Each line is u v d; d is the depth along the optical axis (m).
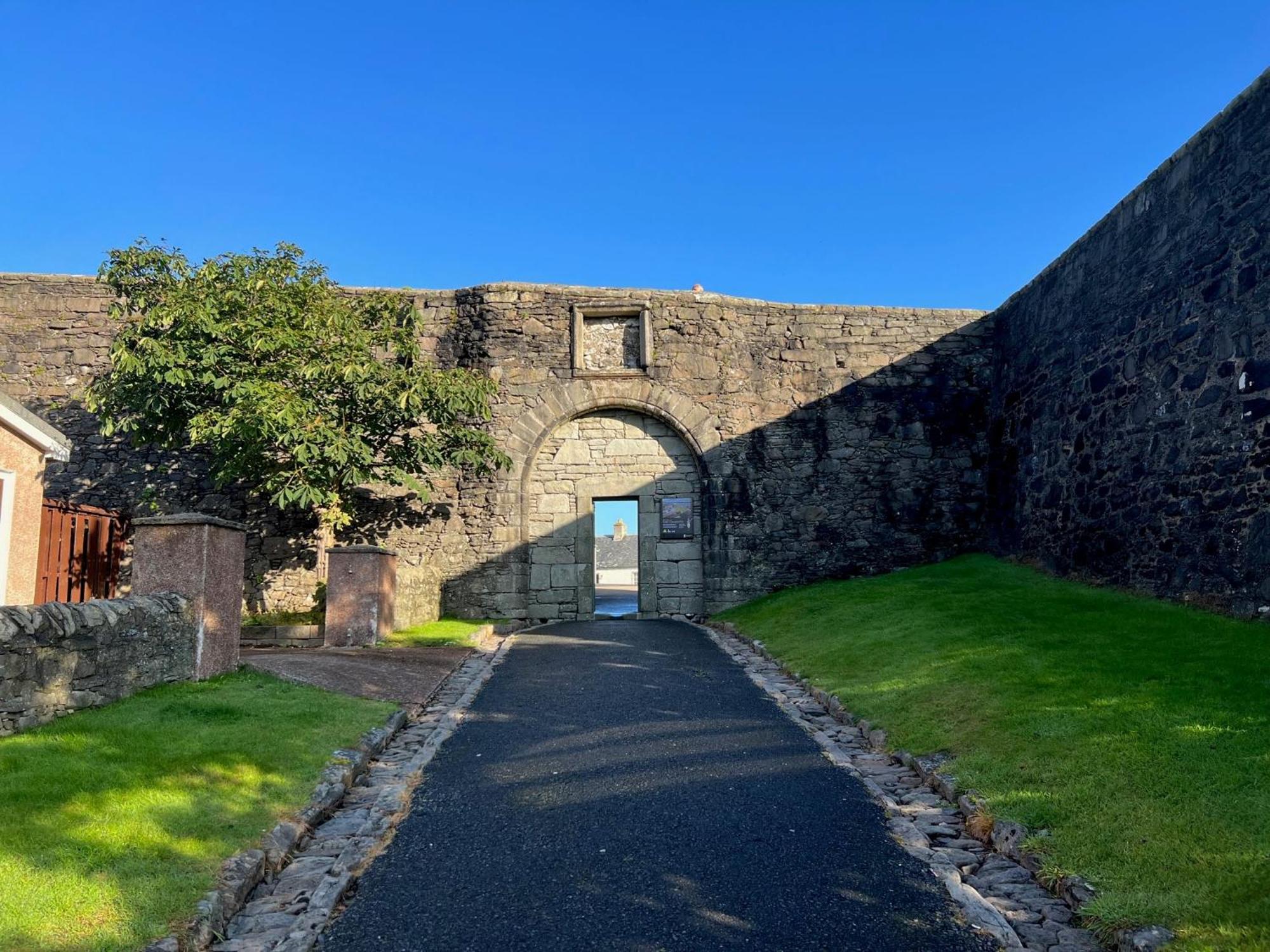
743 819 5.03
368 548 11.65
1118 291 11.17
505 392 15.52
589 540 15.58
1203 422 9.26
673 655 11.00
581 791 5.58
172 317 11.95
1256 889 3.47
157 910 3.45
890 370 15.98
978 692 6.69
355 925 3.79
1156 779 4.59
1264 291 8.35
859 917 3.83
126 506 14.77
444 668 9.80
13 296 15.13
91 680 6.23
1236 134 8.86
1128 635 7.86
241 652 10.34
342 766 5.70
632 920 3.82
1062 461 12.67
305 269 13.41
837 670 8.71
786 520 15.55
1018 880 4.15
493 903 4.00
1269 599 8.06
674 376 15.68
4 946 3.04
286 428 11.41
